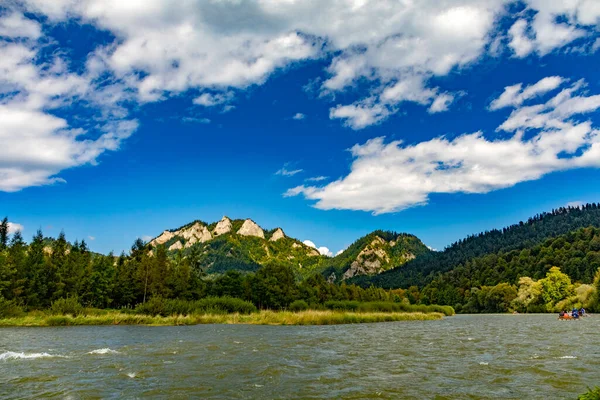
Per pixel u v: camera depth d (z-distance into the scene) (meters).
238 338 32.56
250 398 12.18
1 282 73.06
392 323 58.31
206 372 16.50
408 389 13.45
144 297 96.88
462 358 20.86
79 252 105.94
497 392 13.02
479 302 162.88
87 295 90.88
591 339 30.89
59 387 13.63
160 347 25.67
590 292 92.62
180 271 111.50
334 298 135.25
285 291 111.62
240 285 111.75
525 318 80.88
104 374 16.02
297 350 24.27
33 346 26.55
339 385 14.07
